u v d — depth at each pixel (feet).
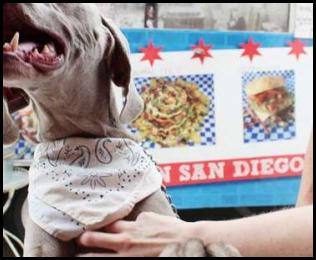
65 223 3.18
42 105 3.64
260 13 6.23
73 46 3.46
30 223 3.40
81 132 3.73
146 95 6.10
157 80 6.12
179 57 6.13
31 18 3.12
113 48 3.84
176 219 3.19
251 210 6.33
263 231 2.91
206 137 6.24
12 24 3.10
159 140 6.15
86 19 3.61
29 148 5.54
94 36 3.67
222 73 6.21
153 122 6.13
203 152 6.24
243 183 6.31
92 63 3.68
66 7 3.44
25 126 5.41
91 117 3.72
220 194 6.29
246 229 2.94
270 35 6.27
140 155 3.59
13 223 5.65
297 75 6.33
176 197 6.22
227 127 6.26
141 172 3.46
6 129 3.78
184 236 3.00
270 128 6.33
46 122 3.74
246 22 6.23
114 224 3.22
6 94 3.82
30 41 3.21
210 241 2.91
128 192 3.34
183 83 6.17
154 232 3.09
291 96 6.34
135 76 6.05
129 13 5.99
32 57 3.14
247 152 6.30
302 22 6.29
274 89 6.32
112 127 3.87
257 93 6.29
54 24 3.29
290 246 2.84
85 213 3.17
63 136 3.73
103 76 3.83
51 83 3.39
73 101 3.60
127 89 3.86
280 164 6.35
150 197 3.47
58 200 3.24
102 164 3.44
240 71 6.24
